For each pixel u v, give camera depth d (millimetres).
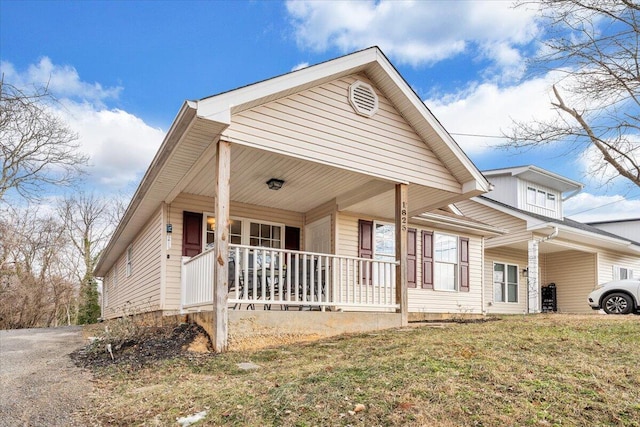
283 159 7781
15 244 20188
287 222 10984
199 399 3910
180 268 9164
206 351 5914
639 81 8672
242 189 9484
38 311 19594
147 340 6789
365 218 11102
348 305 7684
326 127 7367
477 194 9070
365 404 3393
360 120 7824
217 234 6086
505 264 17703
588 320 7527
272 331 6484
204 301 6723
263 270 6832
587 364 4191
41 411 3963
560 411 3123
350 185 9336
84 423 3637
